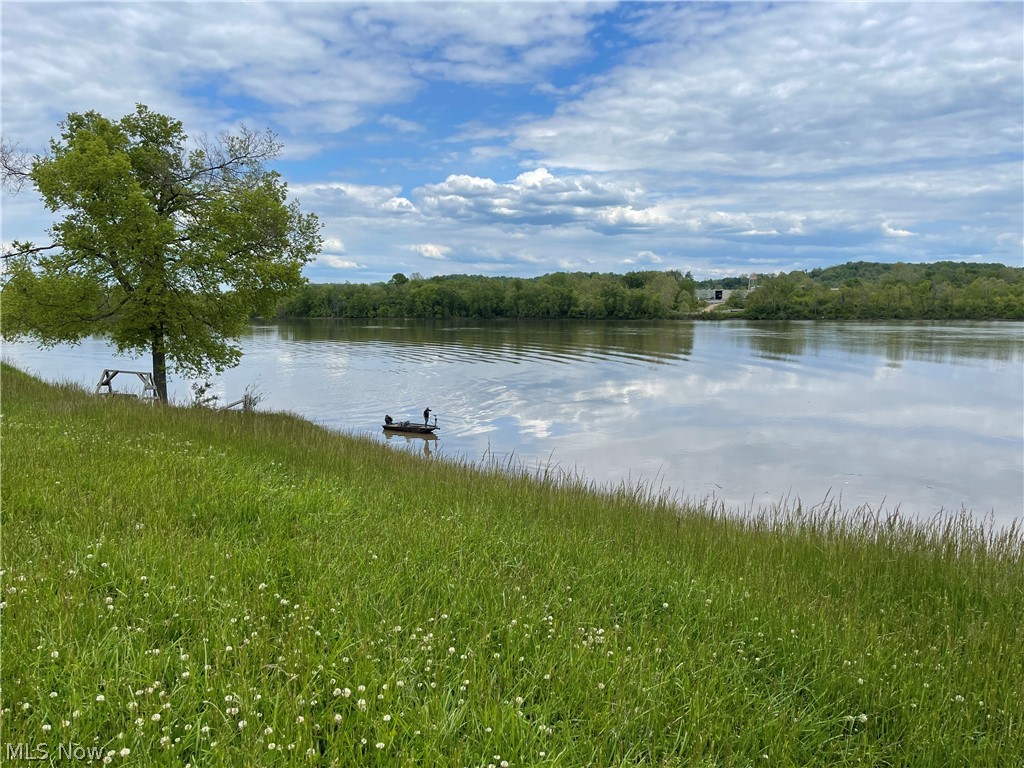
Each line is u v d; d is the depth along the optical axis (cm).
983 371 4834
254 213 2052
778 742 343
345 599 428
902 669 429
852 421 3055
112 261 1956
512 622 418
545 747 310
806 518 1092
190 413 1458
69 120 2047
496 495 948
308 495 716
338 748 292
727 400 3616
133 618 384
